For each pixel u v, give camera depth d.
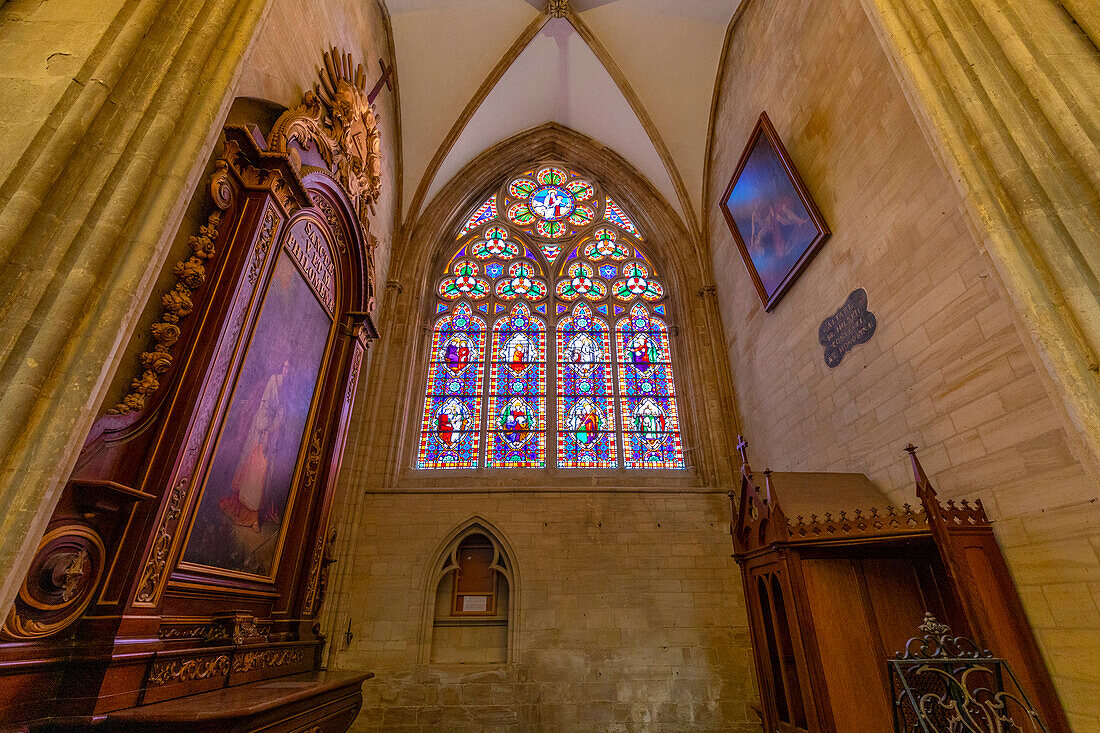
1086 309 2.47
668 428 11.59
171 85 3.15
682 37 11.99
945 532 4.64
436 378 11.95
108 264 2.58
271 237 5.18
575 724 8.48
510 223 14.16
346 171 7.21
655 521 10.06
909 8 3.76
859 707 4.73
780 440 9.19
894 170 6.50
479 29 11.93
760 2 10.09
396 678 8.62
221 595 4.79
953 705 2.99
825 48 7.98
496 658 9.12
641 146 13.77
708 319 12.22
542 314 12.91
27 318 2.31
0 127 2.66
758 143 9.03
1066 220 2.71
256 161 5.08
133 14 3.23
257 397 5.26
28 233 2.48
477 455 11.08
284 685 4.64
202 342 4.25
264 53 5.57
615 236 14.16
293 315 6.06
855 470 7.02
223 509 4.75
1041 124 3.01
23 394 2.17
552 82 13.61
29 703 2.93
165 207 2.81
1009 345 4.83
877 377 6.68
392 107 11.93
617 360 12.38
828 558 5.40
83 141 2.78
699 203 13.24
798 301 8.70
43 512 2.11
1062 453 4.29
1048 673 4.26
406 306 12.07
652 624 9.23
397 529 9.80
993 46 3.35
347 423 7.46
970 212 3.02
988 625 4.34
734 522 6.69
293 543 6.21
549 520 10.00
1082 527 4.09
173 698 3.72
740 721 8.61
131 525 3.61
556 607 9.28
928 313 5.86
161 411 3.95
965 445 5.27
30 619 2.95
